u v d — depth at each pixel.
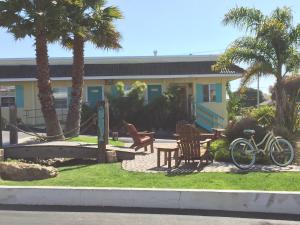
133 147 16.48
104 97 32.97
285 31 17.02
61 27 19.69
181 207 9.66
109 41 21.67
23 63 34.22
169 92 31.72
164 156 14.57
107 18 21.47
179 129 13.34
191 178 11.57
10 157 15.92
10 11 19.34
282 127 16.30
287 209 9.36
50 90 20.14
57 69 33.47
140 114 30.88
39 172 12.18
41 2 19.42
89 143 16.78
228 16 17.55
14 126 18.08
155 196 9.76
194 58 33.88
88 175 12.43
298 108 18.28
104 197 9.91
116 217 8.92
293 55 17.09
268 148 13.38
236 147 13.23
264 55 17.14
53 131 20.00
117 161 15.32
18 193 10.14
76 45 21.53
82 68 21.70
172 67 33.59
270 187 10.48
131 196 9.84
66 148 15.66
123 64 34.03
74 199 9.99
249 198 9.47
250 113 20.53
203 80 33.88
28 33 19.39
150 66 33.75
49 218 8.81
